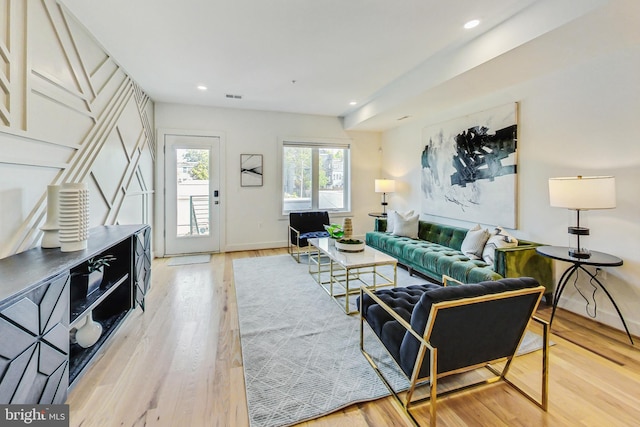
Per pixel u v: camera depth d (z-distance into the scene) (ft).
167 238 15.65
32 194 6.07
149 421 4.69
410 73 11.28
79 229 5.77
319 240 12.66
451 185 13.43
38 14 6.20
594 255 7.46
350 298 9.93
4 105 5.26
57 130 6.86
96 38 8.51
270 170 17.39
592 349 6.81
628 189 7.47
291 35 8.42
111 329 6.77
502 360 5.33
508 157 10.56
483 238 10.13
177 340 7.20
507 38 7.47
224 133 16.35
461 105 12.77
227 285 11.22
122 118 10.72
